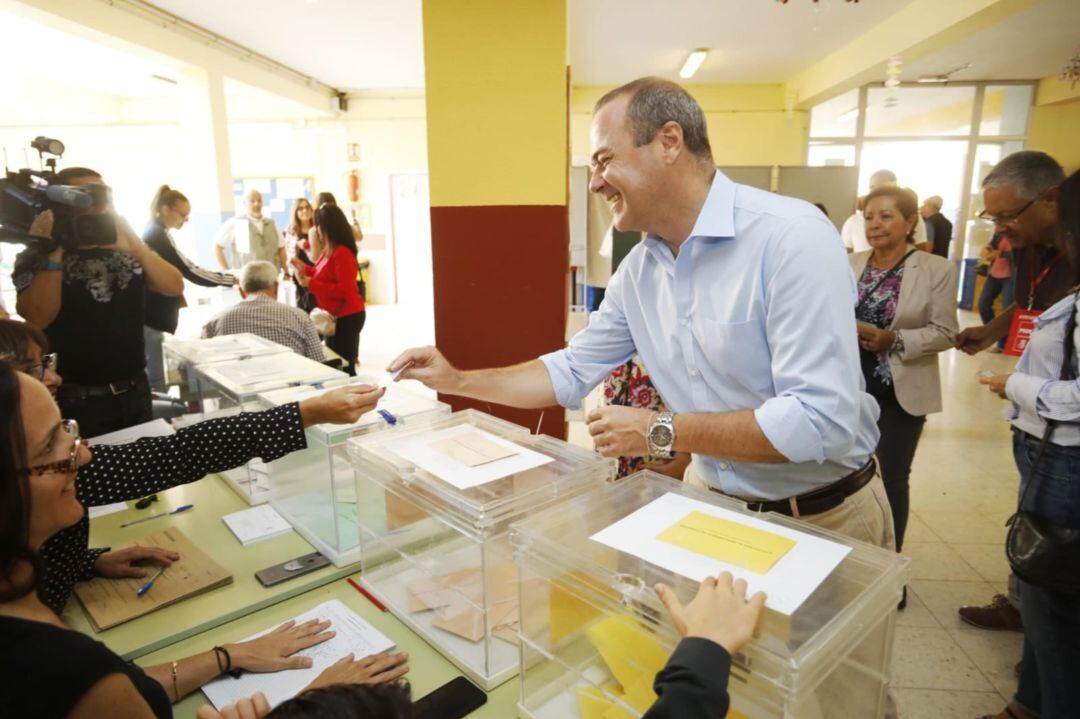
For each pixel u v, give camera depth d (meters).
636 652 0.71
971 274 7.82
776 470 1.16
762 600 0.62
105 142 8.55
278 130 8.72
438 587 1.02
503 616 0.94
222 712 0.79
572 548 0.78
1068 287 1.67
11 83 7.21
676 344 1.19
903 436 2.05
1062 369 1.34
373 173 8.86
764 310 1.04
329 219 4.23
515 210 2.65
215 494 1.56
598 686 0.76
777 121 7.57
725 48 5.97
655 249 1.17
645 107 1.02
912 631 2.04
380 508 1.10
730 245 1.06
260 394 1.42
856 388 0.98
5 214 1.87
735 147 7.69
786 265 0.98
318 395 1.26
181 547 1.26
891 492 2.08
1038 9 4.80
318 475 1.24
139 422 2.21
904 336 1.97
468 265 2.69
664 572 0.72
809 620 0.63
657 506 0.89
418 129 8.66
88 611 1.07
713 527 0.82
